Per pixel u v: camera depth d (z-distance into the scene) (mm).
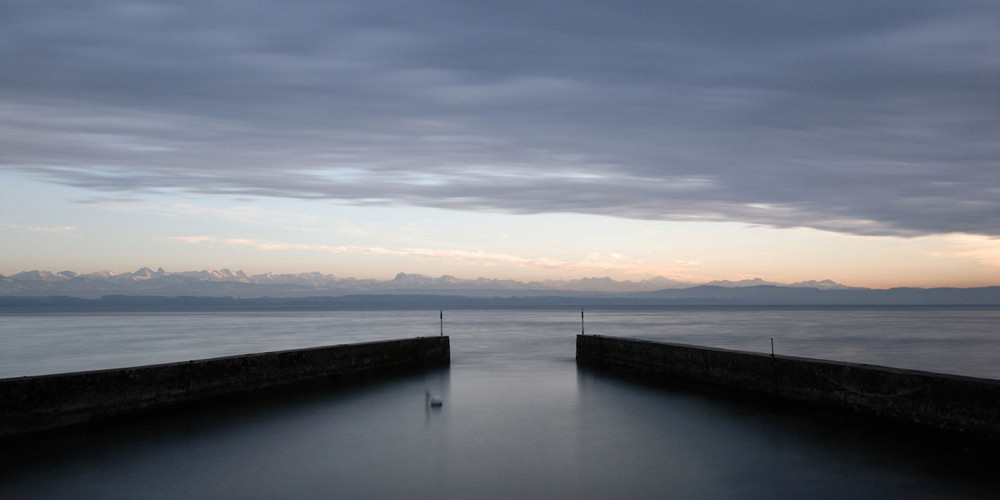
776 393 13359
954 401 9570
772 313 136250
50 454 8750
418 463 8328
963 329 58281
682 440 9562
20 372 23172
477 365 20531
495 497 6957
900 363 27953
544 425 10711
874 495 6918
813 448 8961
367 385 15609
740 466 8102
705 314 124562
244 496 7000
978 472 7680
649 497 6949
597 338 21797
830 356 30906
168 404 12305
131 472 7895
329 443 9430
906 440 9359
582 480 7570
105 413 11094
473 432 10188
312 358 16547
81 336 45406
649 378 16938
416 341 21203
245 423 10875
